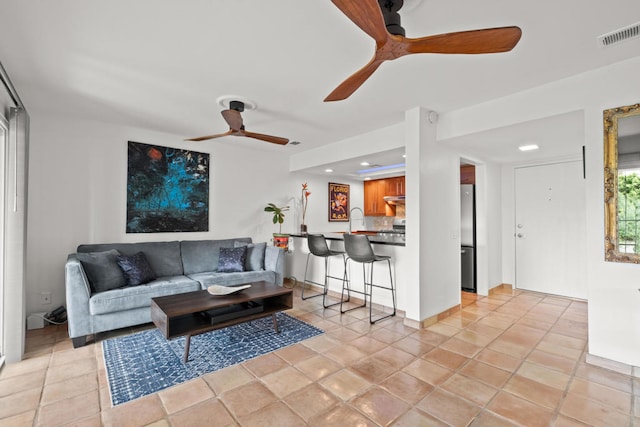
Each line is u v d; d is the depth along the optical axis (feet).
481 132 10.27
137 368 7.78
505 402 6.42
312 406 6.27
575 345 9.19
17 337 8.11
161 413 6.05
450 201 12.16
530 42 6.69
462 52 5.16
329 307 13.00
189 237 14.76
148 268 11.58
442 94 9.50
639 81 7.28
